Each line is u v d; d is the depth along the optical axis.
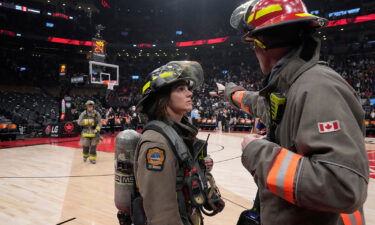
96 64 18.59
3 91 26.55
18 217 4.04
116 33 45.06
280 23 1.01
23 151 10.37
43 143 12.69
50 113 21.42
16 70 31.83
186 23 46.91
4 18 34.78
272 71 1.12
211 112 23.69
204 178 1.44
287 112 1.00
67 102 15.53
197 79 1.58
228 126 20.52
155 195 1.25
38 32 37.66
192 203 1.32
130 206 1.48
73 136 15.38
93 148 8.09
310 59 1.01
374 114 17.23
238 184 5.88
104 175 6.66
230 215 4.07
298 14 1.02
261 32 1.09
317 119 0.86
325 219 0.97
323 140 0.83
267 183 0.91
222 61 40.59
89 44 37.12
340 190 0.77
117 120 20.44
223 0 43.66
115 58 43.81
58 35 39.16
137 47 40.94
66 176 6.55
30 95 25.45
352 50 29.91
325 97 0.88
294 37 1.06
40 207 4.46
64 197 4.97
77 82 16.08
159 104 1.50
